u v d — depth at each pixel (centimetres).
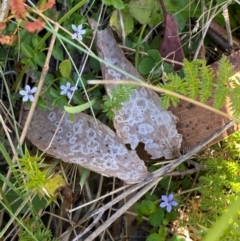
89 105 49
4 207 52
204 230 50
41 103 51
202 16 56
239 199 37
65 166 54
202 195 54
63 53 55
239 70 53
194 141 53
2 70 54
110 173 52
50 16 52
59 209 54
